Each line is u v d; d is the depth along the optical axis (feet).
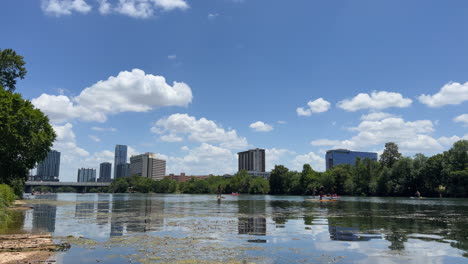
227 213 121.08
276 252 45.21
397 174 400.67
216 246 49.80
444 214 114.32
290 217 102.32
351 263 39.01
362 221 88.69
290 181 570.87
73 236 60.34
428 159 374.22
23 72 186.80
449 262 39.70
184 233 64.34
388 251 46.09
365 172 453.17
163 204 210.18
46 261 39.91
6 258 41.47
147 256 42.60
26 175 202.39
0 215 95.96
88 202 243.60
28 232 66.39
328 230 69.31
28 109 160.97
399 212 125.08
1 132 149.18
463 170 328.08
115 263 38.78
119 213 121.29
